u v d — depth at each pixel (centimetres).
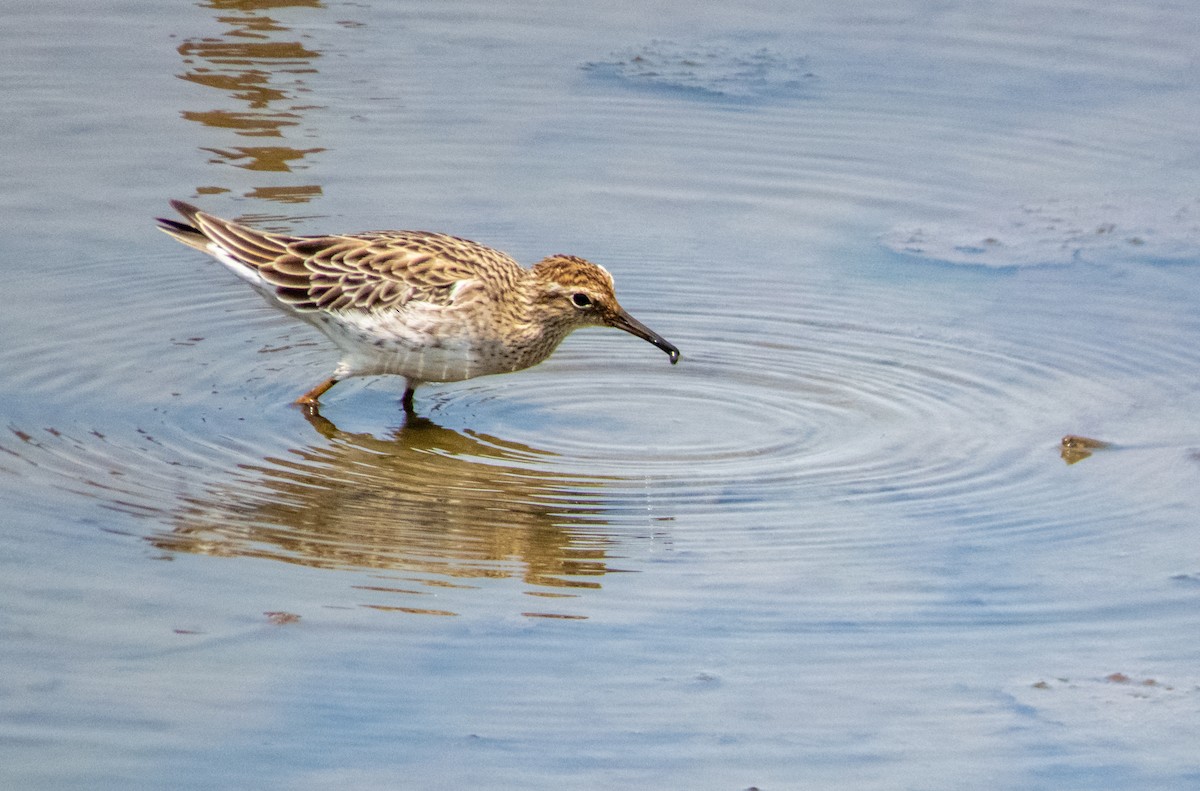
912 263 1689
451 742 886
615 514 1184
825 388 1443
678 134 1961
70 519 1123
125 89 2003
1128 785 871
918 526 1172
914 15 2300
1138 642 1018
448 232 1697
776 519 1180
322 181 1798
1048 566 1113
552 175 1856
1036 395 1420
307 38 2191
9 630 971
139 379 1396
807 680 965
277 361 1470
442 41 2194
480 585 1064
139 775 841
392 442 1312
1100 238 1728
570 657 979
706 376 1473
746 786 861
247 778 845
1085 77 2098
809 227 1767
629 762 877
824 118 2008
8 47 2103
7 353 1419
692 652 991
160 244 1670
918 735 914
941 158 1916
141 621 991
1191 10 2302
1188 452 1302
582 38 2214
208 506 1161
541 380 1470
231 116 1947
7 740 864
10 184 1752
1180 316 1566
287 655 962
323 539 1120
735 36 2230
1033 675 979
